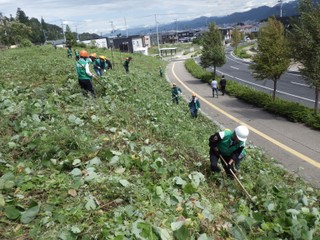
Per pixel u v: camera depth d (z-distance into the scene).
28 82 12.24
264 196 5.99
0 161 5.14
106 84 11.77
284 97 24.38
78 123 7.10
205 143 9.84
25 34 72.44
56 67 17.14
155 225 4.02
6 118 6.79
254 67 20.55
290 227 4.39
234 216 5.05
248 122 16.16
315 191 7.72
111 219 4.09
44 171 5.17
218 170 6.71
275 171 8.73
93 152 5.91
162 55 90.00
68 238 3.57
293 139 12.95
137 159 5.92
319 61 15.02
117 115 8.50
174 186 5.43
